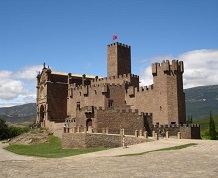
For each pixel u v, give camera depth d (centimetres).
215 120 17975
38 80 11300
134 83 9706
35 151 6384
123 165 2858
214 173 2300
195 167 2578
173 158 3145
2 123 13175
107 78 10275
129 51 10938
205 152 3512
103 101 9044
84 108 7450
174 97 7881
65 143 6053
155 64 8219
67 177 2339
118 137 5541
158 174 2334
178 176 2228
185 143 4525
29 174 2514
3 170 2738
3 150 7238
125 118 6575
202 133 10738
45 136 8381
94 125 6569
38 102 11169
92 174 2434
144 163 2922
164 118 7831
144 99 8512
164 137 6094
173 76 7975
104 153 4169
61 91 10862
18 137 9300
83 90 9975
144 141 5238
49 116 10369
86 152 4791
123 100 9200
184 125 7025
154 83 8244
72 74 11631
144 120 6744
